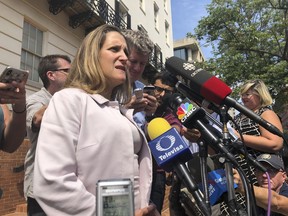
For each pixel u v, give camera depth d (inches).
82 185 52.4
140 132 67.6
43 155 51.8
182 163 61.4
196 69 67.5
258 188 76.4
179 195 70.3
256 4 593.3
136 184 62.1
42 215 80.4
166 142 62.3
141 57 95.0
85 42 67.5
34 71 315.9
